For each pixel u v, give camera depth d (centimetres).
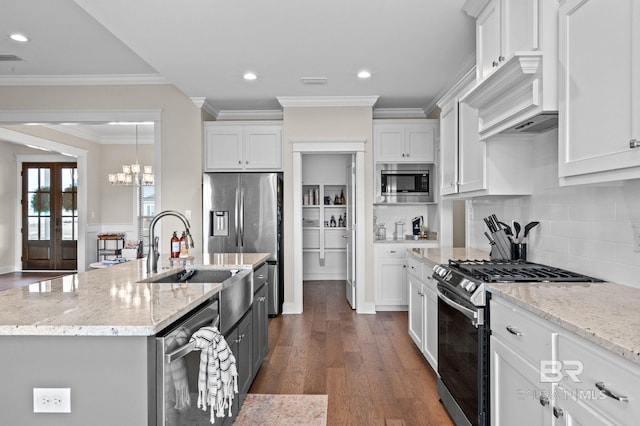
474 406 191
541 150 240
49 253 845
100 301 161
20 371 130
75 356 130
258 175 469
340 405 252
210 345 152
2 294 175
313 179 704
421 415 238
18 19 315
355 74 404
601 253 190
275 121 493
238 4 266
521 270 217
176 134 475
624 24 128
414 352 346
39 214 845
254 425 228
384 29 305
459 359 214
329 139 480
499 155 250
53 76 454
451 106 322
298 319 453
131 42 326
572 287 174
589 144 146
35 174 845
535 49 176
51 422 130
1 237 804
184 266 267
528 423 146
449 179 330
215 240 468
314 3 266
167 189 477
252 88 445
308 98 478
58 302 159
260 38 320
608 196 185
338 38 321
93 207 828
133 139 854
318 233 711
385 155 498
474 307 189
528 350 145
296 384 283
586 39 148
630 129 126
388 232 554
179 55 354
